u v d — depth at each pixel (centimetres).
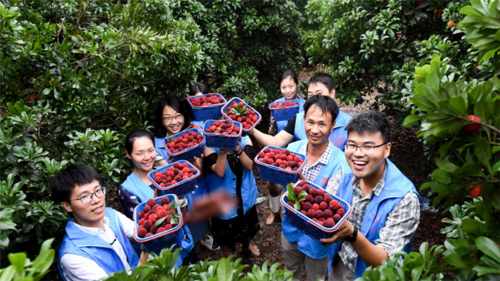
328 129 249
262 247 411
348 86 517
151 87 373
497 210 117
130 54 335
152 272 128
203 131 285
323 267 267
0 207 183
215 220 343
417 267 115
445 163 115
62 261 189
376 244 186
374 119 182
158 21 373
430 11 427
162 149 323
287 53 733
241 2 621
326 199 180
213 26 566
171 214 198
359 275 202
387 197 187
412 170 508
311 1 616
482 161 110
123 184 262
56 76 268
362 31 477
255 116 308
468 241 117
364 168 185
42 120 270
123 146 333
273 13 648
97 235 201
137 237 186
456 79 304
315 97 247
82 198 192
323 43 533
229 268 128
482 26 125
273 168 235
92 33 312
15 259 76
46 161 225
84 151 256
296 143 282
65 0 346
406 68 379
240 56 696
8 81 254
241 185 338
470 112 113
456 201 122
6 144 210
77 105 285
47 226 226
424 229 390
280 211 439
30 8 350
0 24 227
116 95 351
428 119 113
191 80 393
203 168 329
